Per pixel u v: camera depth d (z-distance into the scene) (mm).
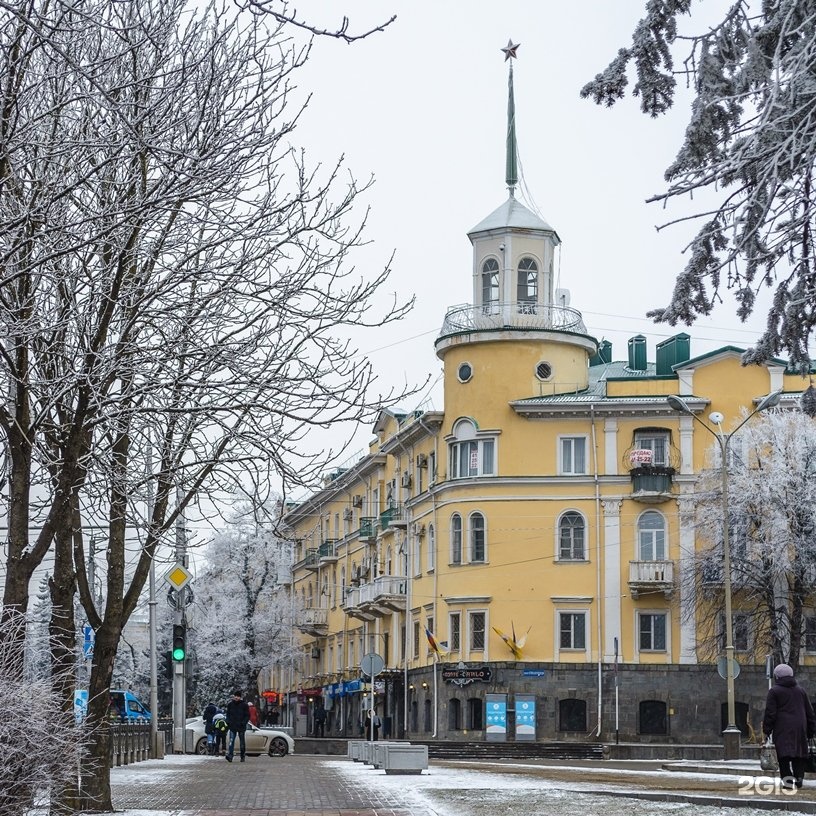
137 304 17438
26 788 13086
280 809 21828
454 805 22750
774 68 12617
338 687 90375
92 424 17500
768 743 30188
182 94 17188
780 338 15727
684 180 14016
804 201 13984
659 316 15008
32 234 15500
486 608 69500
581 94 15117
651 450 69375
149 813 20484
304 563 99562
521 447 70312
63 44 15531
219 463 18734
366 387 18156
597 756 62531
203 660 91000
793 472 63406
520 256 72750
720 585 64438
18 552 16562
